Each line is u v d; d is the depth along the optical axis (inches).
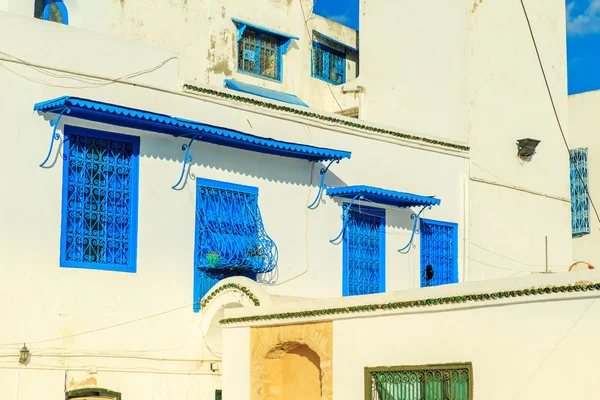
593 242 1227.2
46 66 747.4
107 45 784.3
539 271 1089.4
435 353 616.7
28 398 714.2
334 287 906.1
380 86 1106.7
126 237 779.4
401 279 962.7
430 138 999.6
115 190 775.7
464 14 1039.0
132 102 793.6
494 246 1045.8
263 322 720.3
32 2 920.9
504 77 1073.5
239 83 1045.2
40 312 726.5
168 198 802.2
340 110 1151.0
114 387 757.9
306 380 709.9
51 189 738.8
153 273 788.0
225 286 788.0
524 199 1083.9
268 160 872.9
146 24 1003.3
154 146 797.9
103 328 757.3
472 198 1027.9
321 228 904.9
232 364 741.9
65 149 748.6
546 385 561.6
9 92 726.5
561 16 1153.4
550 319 564.1
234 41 1065.5
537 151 1104.8
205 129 788.0
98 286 757.3
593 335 545.0
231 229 837.8
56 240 738.2
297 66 1122.7
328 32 1204.5
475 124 1036.5
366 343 655.8
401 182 972.6
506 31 1083.3
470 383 594.6
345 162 930.7
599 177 1228.5
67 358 736.3
